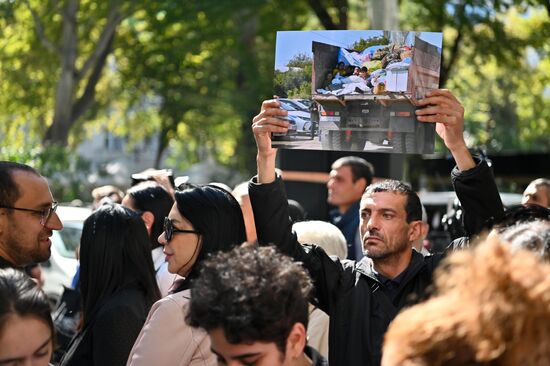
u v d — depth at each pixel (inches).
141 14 889.5
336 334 159.9
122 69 1035.3
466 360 75.0
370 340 157.5
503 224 154.6
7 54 971.3
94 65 1000.9
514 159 560.7
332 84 157.6
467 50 665.6
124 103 1252.5
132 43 1005.2
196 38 837.8
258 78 912.9
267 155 159.6
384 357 79.0
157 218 214.4
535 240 122.8
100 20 964.0
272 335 100.4
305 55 158.9
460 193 164.7
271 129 158.4
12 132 1071.0
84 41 1021.2
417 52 154.9
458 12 594.9
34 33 957.2
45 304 111.7
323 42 158.1
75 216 419.2
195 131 1149.1
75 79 964.6
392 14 448.8
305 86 158.9
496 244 78.8
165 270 207.6
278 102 159.8
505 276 76.3
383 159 402.6
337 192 311.3
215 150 1291.8
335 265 165.5
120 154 1882.4
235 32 842.8
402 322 78.0
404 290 163.6
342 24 568.1
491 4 576.1
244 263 103.0
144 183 220.1
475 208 164.7
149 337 137.8
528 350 74.4
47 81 1033.5
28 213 169.8
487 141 1047.0
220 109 1016.9
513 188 560.7
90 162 842.8
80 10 942.4
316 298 159.5
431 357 75.5
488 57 626.5
